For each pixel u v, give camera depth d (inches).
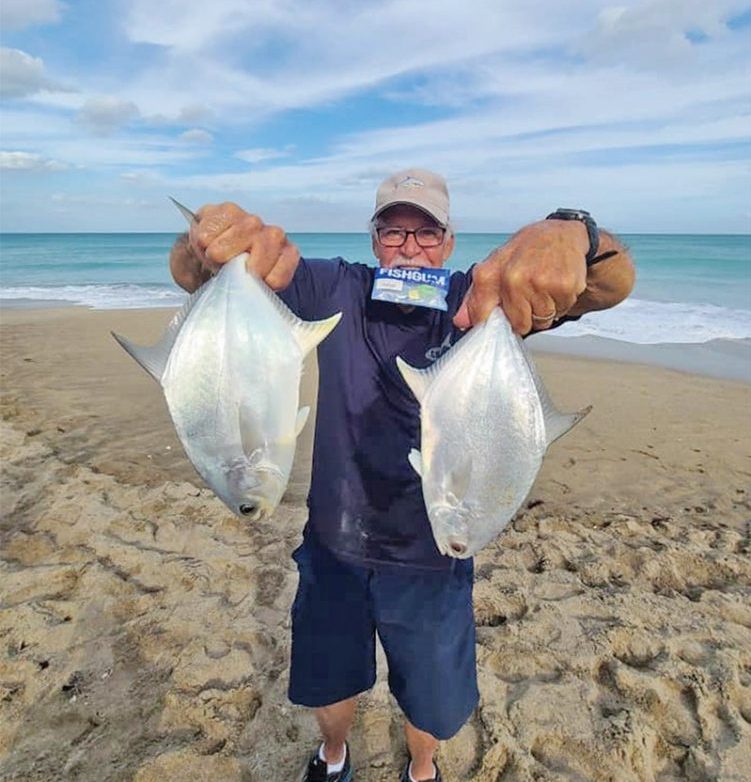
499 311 76.0
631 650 142.5
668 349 483.5
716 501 221.3
